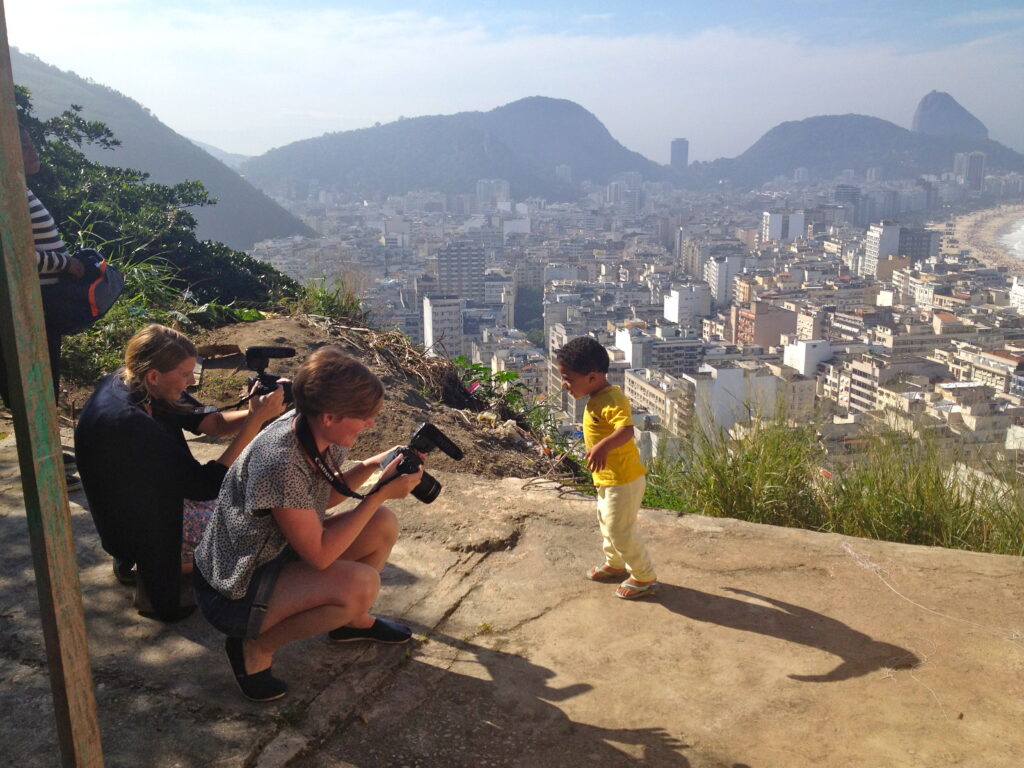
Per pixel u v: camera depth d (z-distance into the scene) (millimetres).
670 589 3051
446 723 2270
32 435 1390
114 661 2467
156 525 2531
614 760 2143
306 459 2092
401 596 2945
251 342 6117
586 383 2910
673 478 4688
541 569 3182
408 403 5715
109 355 5586
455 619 2816
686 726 2279
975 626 2805
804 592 3041
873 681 2490
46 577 1448
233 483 2158
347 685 2398
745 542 3453
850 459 4473
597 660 2592
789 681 2486
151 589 2602
